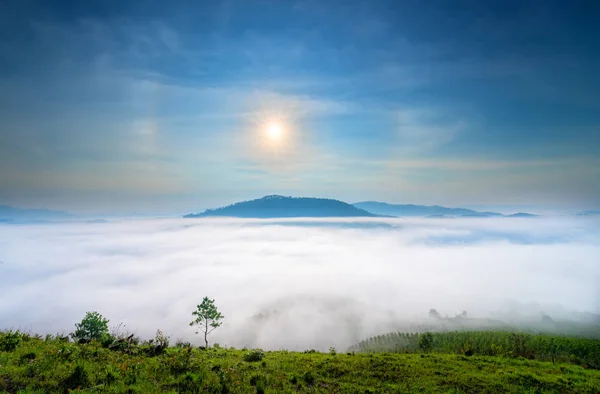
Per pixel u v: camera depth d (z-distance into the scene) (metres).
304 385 20.42
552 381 26.12
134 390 15.55
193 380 17.83
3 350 18.39
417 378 23.95
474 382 24.08
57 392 14.15
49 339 23.16
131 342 25.47
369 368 25.52
